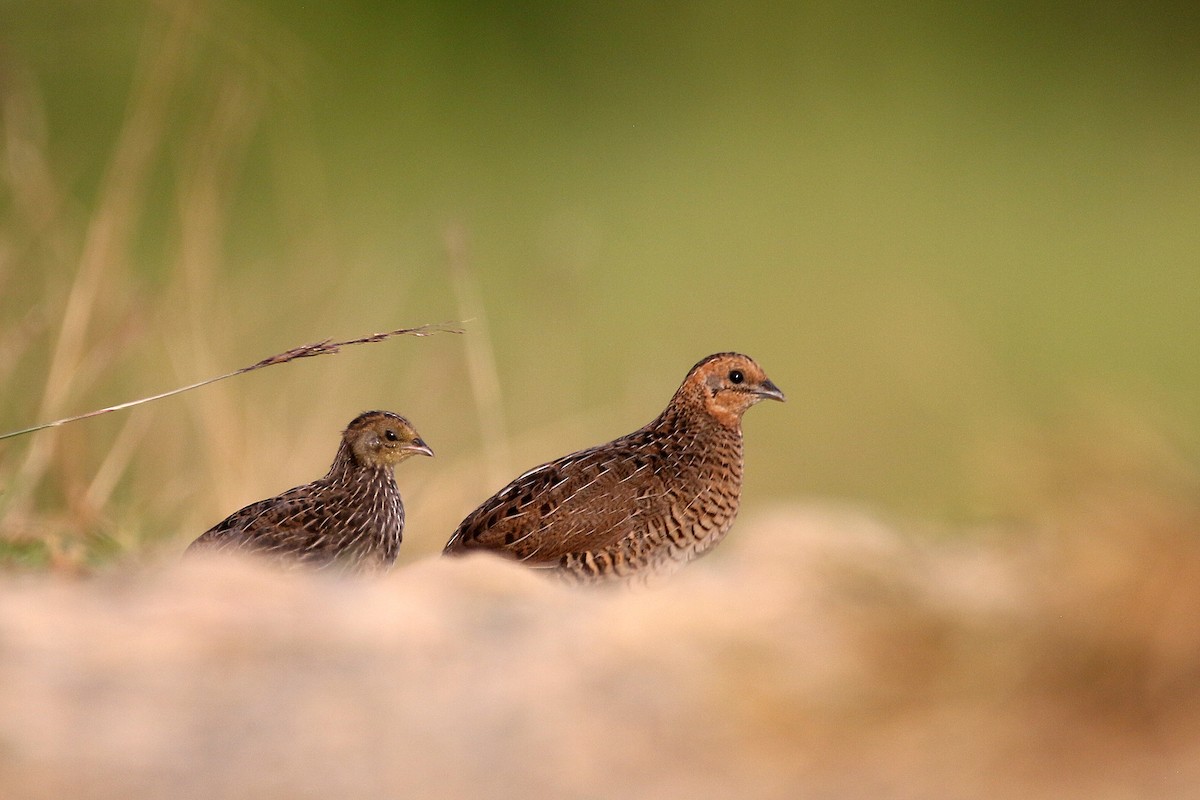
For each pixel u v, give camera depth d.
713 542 10.87
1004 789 5.43
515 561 10.31
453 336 16.34
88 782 5.19
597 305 27.88
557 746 5.54
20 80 14.46
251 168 27.41
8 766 5.25
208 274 13.84
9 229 13.31
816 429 21.08
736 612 6.25
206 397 12.77
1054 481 6.54
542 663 6.09
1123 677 5.78
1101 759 5.54
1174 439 6.67
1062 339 29.16
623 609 6.47
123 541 10.95
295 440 13.65
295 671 6.01
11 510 10.65
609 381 23.58
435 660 6.12
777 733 5.65
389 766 5.36
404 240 26.62
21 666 5.91
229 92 16.55
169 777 5.24
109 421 12.94
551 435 15.98
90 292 11.84
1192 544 5.94
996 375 23.45
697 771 5.45
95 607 6.61
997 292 31.08
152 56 17.83
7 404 12.29
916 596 6.24
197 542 10.55
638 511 10.46
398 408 15.54
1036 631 5.91
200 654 6.11
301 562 10.62
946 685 5.81
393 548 11.24
